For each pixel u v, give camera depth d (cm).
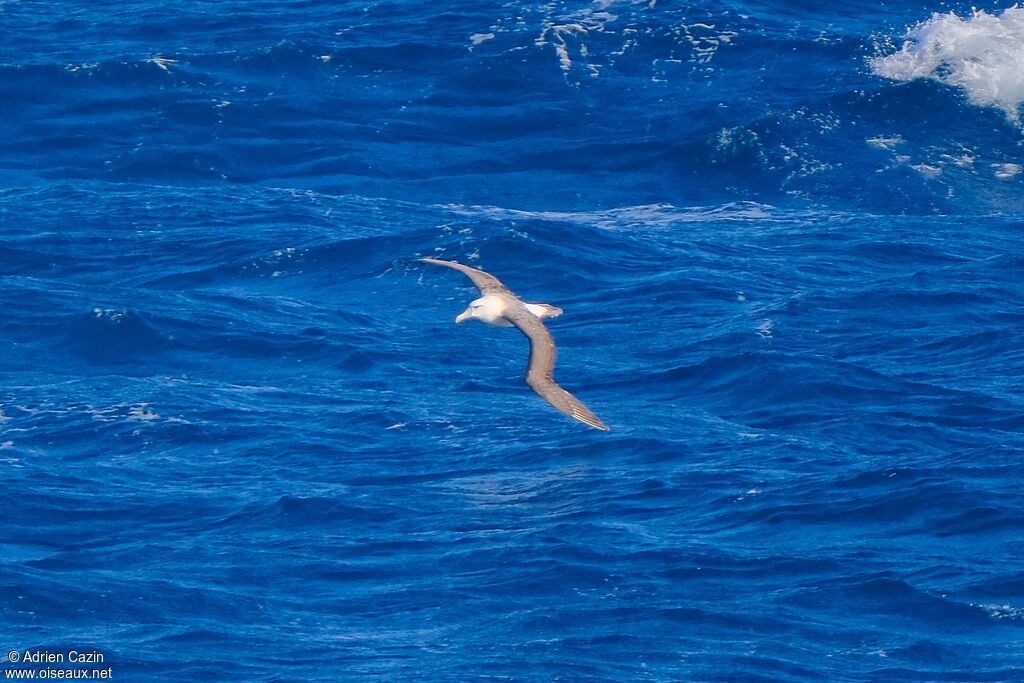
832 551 7150
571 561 7088
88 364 10488
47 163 15100
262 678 6069
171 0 18950
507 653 6259
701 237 13575
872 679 6069
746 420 9419
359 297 11925
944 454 8362
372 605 6769
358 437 8981
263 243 12838
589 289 12069
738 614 6588
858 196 15025
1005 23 17675
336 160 15262
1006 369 10400
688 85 16700
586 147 15562
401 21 17950
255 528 7612
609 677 6038
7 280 11781
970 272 12450
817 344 10881
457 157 15388
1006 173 15562
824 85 16700
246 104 16188
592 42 17350
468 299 11819
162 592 6819
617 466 8419
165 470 8431
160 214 13625
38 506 7825
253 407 9519
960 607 6631
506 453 8650
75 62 16612
